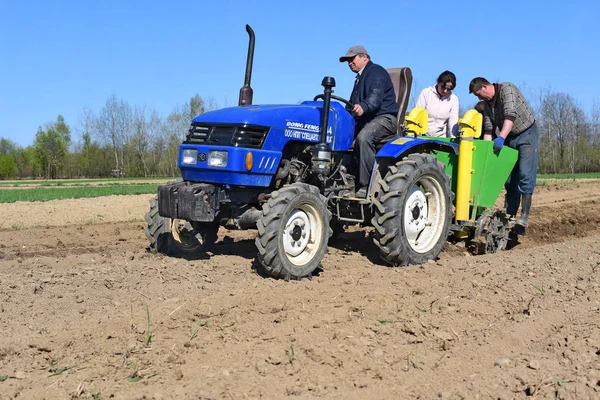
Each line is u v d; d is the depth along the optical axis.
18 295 4.95
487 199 6.96
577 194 17.27
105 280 5.41
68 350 3.67
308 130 6.02
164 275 5.62
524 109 7.33
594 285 5.30
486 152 6.74
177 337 3.86
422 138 6.51
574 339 3.88
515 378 3.30
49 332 4.00
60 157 73.69
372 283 5.27
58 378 3.27
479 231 6.80
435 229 6.48
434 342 3.87
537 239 9.30
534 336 4.05
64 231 9.68
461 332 4.10
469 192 6.82
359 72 6.63
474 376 3.34
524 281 5.45
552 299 4.90
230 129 5.60
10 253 7.54
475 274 5.66
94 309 4.57
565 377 3.27
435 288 5.13
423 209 6.39
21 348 3.71
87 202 15.40
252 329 4.02
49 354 3.62
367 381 3.25
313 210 5.67
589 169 56.44
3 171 72.44
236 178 5.51
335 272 5.84
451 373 3.38
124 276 5.57
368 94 6.34
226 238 8.16
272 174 5.72
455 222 6.86
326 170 5.69
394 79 6.82
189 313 4.34
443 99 8.20
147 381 3.22
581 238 9.46
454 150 6.78
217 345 3.72
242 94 6.51
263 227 5.28
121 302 4.75
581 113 56.59
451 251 7.31
